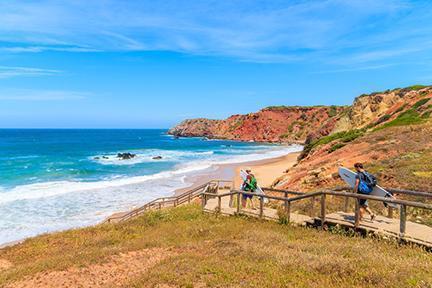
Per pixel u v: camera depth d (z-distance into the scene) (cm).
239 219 1333
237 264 771
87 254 1062
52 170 4719
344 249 809
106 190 3344
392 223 966
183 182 3809
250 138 13862
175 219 1553
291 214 1259
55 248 1284
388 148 2420
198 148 9806
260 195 1289
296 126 13338
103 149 9038
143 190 3356
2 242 1916
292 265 723
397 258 727
